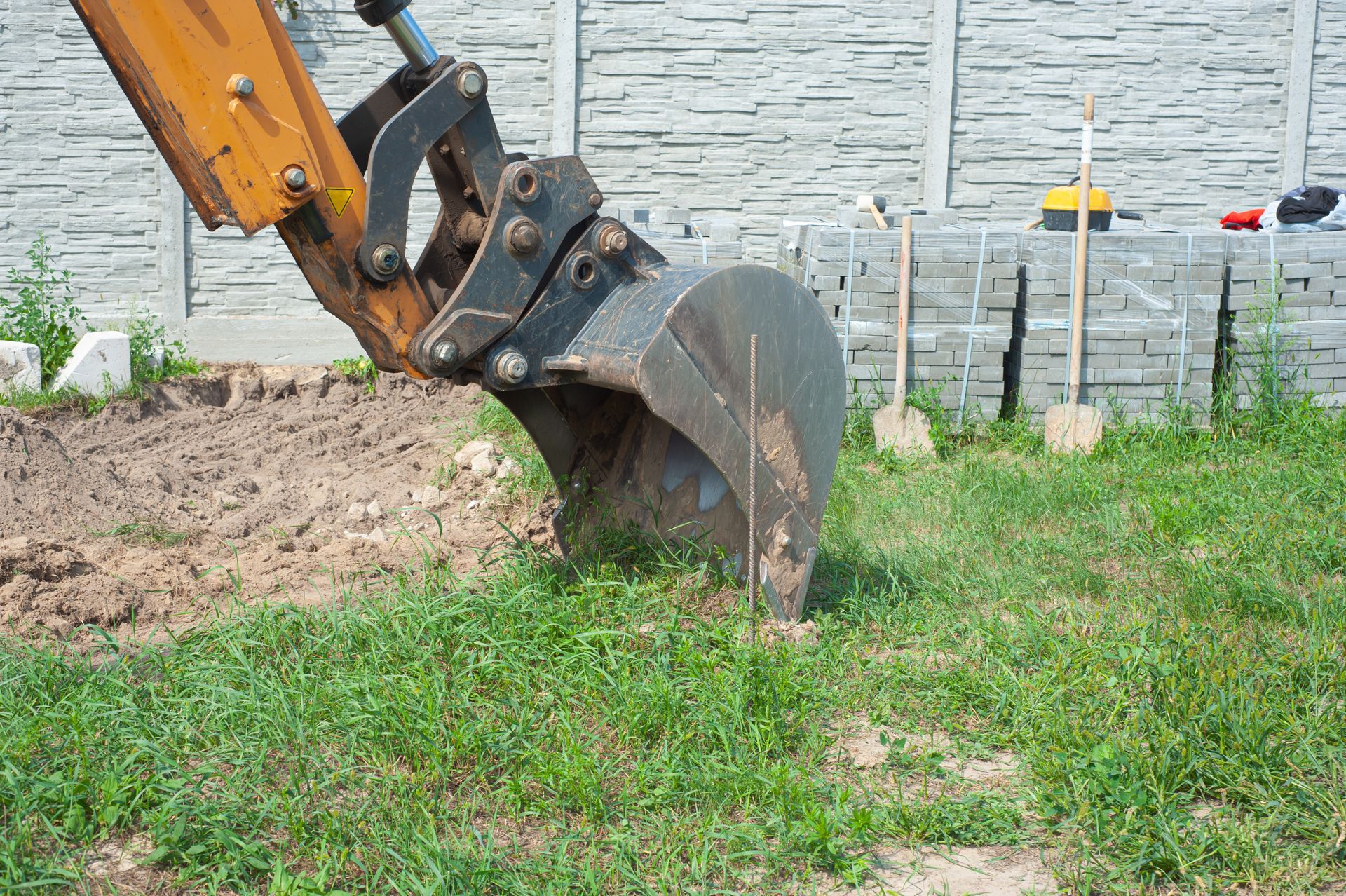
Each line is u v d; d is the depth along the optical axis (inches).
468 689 156.9
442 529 247.1
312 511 263.9
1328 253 318.0
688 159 415.2
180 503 261.7
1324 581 205.2
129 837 129.6
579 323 166.7
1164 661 163.9
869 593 203.3
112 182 396.8
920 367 318.7
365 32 397.1
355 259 150.7
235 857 123.0
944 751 154.2
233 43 135.6
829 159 418.3
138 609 196.9
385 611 178.5
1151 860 126.0
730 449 168.4
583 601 177.2
